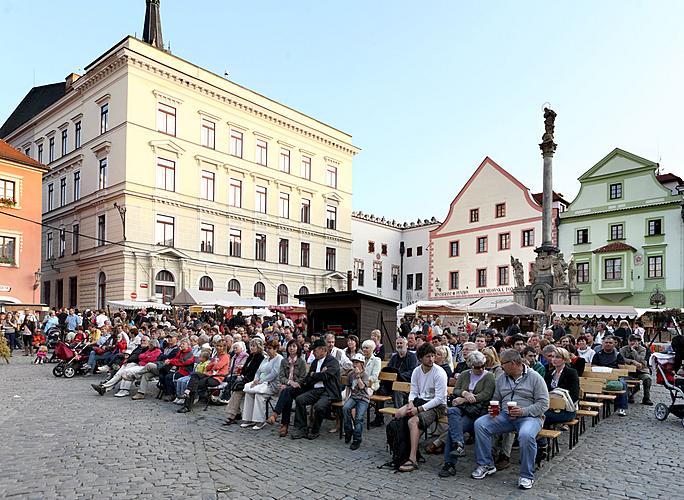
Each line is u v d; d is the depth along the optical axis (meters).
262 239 47.91
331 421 12.16
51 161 46.78
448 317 39.84
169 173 41.09
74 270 42.69
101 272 39.94
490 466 8.16
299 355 11.48
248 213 46.41
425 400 9.05
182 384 14.15
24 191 37.75
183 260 40.72
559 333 22.09
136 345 18.80
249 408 11.59
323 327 20.27
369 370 10.92
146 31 49.50
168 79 41.06
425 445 9.92
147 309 35.03
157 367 15.32
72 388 16.72
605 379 12.76
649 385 14.63
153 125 40.09
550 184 32.34
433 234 60.31
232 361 14.40
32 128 50.06
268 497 7.21
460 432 8.26
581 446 9.95
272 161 48.94
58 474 7.97
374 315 19.25
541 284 31.86
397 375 11.54
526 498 7.21
